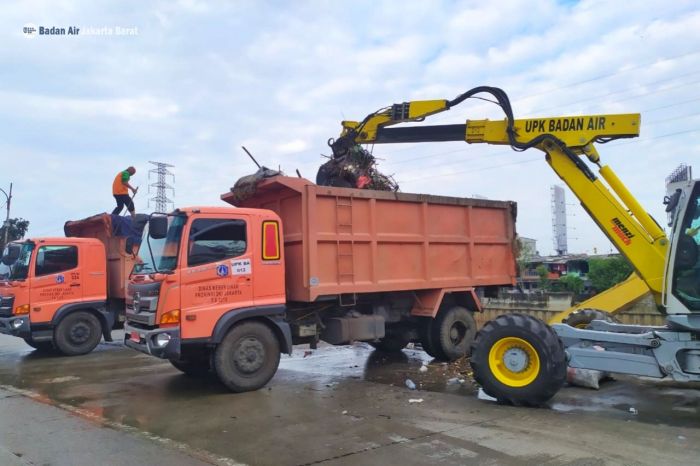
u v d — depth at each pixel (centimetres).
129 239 1106
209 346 763
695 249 611
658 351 627
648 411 651
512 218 1146
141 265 811
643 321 1538
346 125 1038
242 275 777
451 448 519
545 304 2053
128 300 819
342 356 1123
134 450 527
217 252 763
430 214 1005
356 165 991
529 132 854
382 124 980
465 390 786
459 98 909
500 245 1126
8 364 1073
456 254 1044
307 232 834
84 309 1178
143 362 1065
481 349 691
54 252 1145
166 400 733
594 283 3198
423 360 1066
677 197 625
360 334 915
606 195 787
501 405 687
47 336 1130
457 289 1034
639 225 762
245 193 902
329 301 902
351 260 886
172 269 731
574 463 473
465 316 1066
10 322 1097
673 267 620
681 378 616
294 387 809
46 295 1126
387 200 939
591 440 537
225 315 754
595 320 808
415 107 952
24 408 705
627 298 942
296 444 538
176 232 752
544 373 653
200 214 760
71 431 593
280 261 817
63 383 872
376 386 816
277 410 672
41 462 496
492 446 522
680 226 618
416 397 738
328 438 556
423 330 1054
